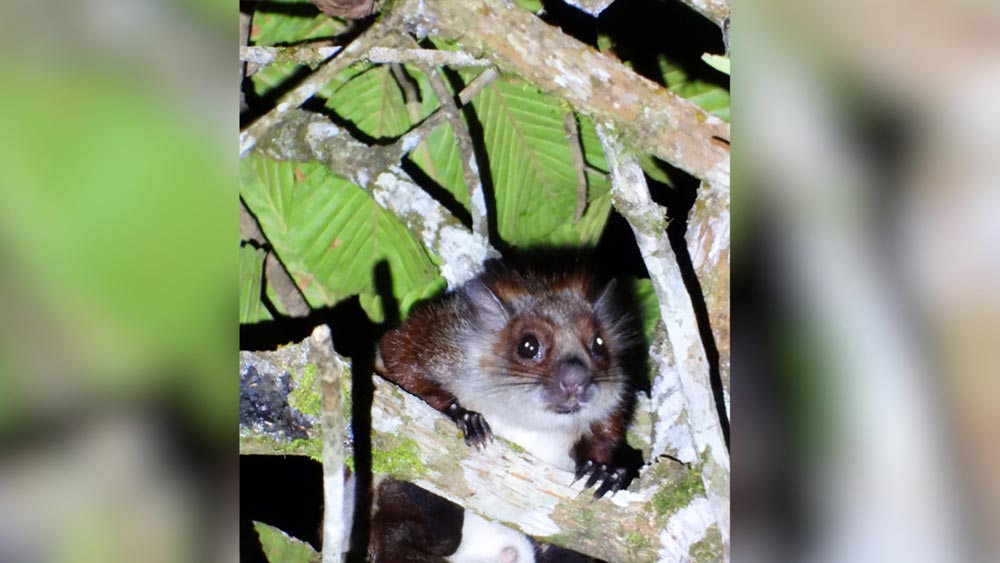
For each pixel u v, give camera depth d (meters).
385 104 2.09
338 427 1.83
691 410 1.90
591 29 2.07
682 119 1.90
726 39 1.96
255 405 1.91
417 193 2.04
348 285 2.08
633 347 2.05
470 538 2.02
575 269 2.07
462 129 2.04
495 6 1.92
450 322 2.03
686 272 1.95
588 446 2.03
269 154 2.04
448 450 1.92
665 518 1.92
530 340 2.02
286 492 2.06
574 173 2.10
